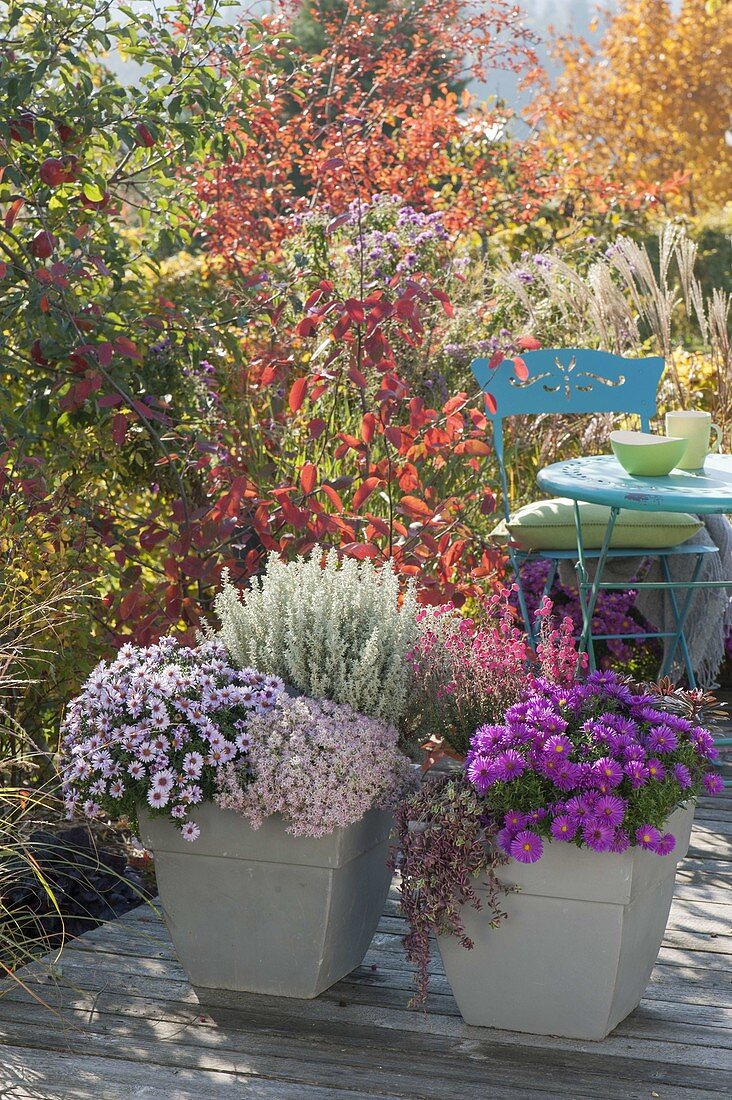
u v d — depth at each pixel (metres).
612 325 5.25
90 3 3.82
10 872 2.68
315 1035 2.34
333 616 2.54
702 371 5.40
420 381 4.58
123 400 3.89
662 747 2.21
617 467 3.66
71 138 3.79
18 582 3.36
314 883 2.40
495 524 4.57
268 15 6.99
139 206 4.39
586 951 2.25
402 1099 2.12
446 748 2.45
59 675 3.52
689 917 2.86
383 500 4.30
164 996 2.50
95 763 2.35
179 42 4.17
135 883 3.14
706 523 4.06
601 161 15.21
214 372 4.34
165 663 2.58
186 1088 2.16
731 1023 2.38
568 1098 2.12
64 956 2.68
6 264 3.73
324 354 4.41
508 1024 2.35
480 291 5.37
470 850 2.21
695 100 16.36
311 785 2.30
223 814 2.40
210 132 4.13
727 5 16.27
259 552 4.25
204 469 4.26
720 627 4.14
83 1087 2.17
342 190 6.67
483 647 2.56
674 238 5.32
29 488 3.51
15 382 4.26
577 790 2.17
